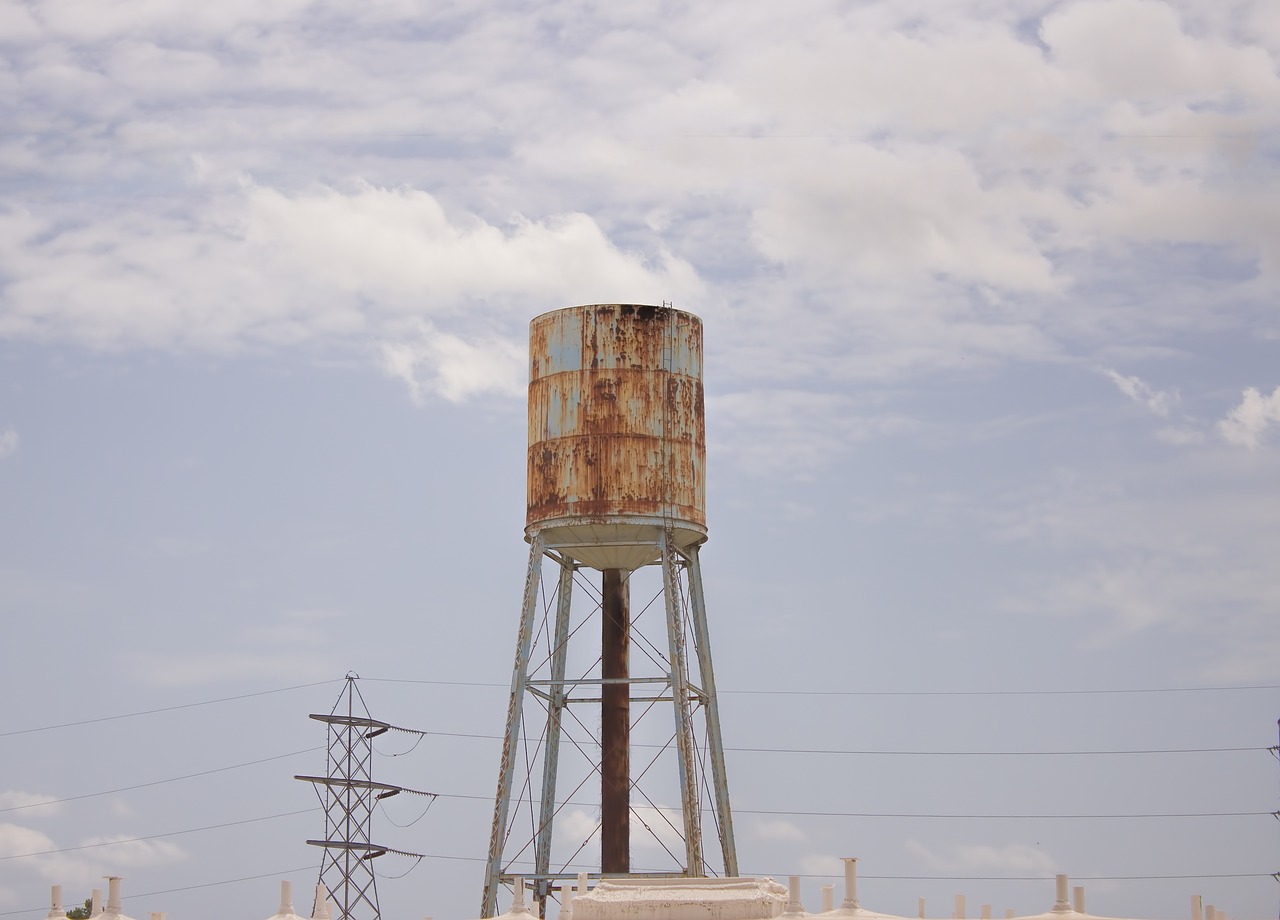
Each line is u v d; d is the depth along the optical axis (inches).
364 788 3750.0
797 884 2228.1
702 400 2910.9
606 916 2234.3
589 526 2797.7
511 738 2780.5
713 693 2913.4
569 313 2871.6
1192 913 2480.3
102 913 2578.7
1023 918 2384.4
